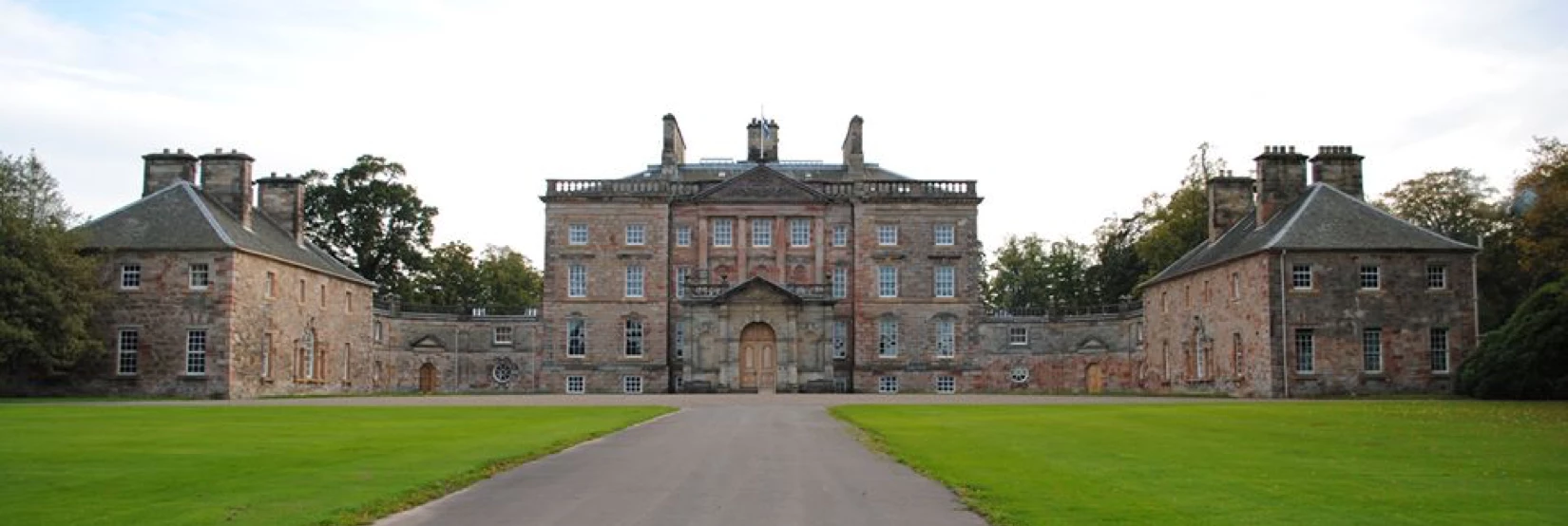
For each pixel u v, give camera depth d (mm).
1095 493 19906
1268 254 65625
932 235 90250
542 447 28922
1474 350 62312
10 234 61188
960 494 20438
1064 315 96625
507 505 19422
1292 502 18656
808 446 30391
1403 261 66000
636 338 89188
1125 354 92500
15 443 29016
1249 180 78562
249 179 72375
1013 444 29625
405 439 31375
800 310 85875
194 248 66438
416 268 104812
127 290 66625
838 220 90188
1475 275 66375
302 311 75312
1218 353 72625
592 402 61438
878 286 89812
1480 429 34344
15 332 59281
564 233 89812
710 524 17469
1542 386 57750
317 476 22281
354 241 102250
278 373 71875
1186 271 77375
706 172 96688
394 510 18719
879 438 32688
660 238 89500
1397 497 19281
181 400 61844
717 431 36281
